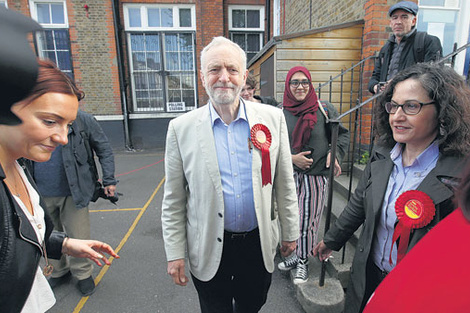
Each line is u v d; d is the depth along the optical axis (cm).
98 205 428
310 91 209
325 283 204
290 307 207
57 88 72
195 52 896
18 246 75
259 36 943
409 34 266
